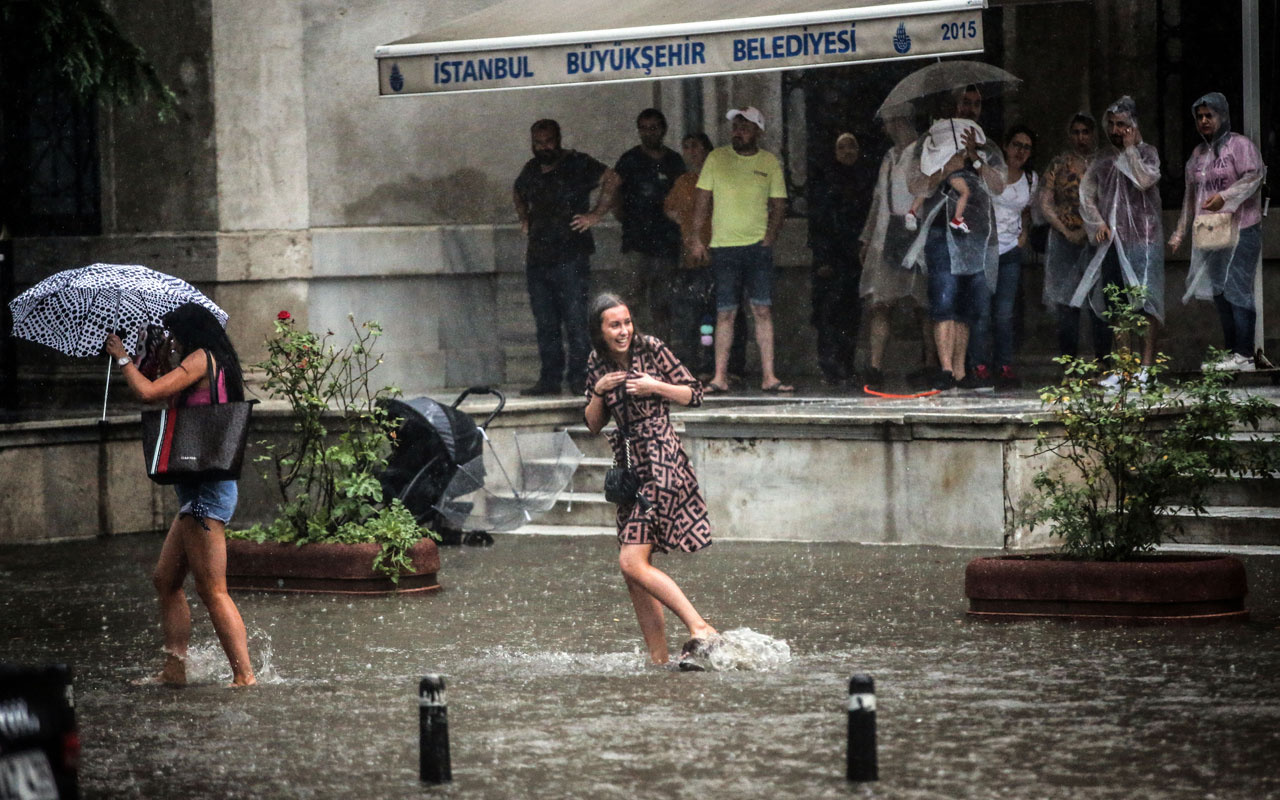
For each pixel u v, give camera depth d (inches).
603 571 1381.6
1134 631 1058.1
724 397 1769.2
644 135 1902.1
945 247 1688.0
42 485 1665.8
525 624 1151.6
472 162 1987.0
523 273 2031.3
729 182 1780.3
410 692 941.8
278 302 1818.4
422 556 1306.6
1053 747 782.5
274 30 1812.3
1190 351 1945.1
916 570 1322.6
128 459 1724.9
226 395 991.6
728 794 716.7
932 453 1443.2
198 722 880.9
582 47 1622.8
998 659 983.6
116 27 1708.9
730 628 1111.0
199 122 1801.2
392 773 767.7
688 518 1004.6
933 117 1786.4
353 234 1871.3
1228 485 1421.0
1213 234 1694.1
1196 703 862.5
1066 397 1138.7
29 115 1900.8
